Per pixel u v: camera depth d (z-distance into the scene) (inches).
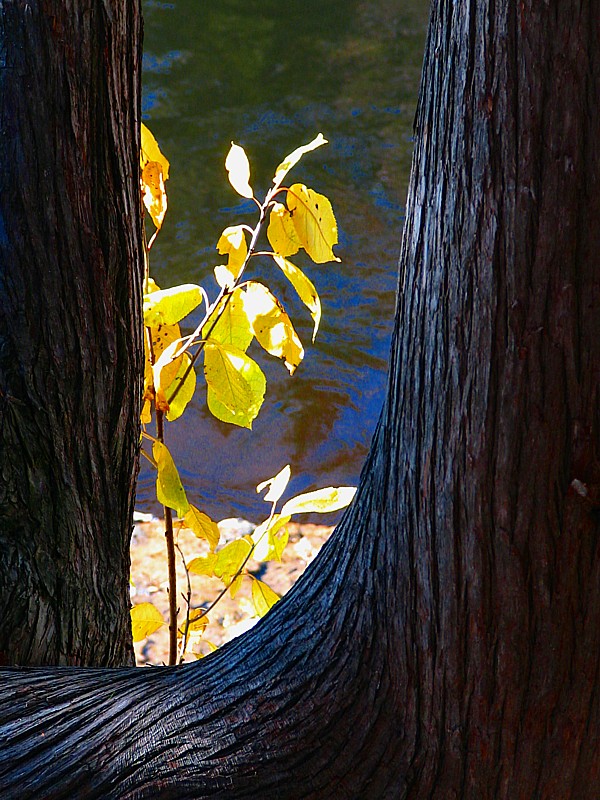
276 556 82.0
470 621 65.6
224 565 82.8
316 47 231.9
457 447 64.7
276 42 233.9
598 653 65.3
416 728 67.1
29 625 75.3
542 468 64.1
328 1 251.8
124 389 76.6
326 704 67.9
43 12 71.3
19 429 74.7
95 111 72.9
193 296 79.1
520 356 63.6
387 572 67.0
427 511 65.7
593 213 62.1
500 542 64.7
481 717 66.3
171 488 78.2
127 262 75.2
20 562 75.3
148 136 79.0
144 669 72.1
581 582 64.7
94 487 77.0
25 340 73.9
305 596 69.6
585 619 64.9
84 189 73.2
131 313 76.0
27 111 71.9
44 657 76.1
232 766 68.0
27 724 69.3
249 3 249.4
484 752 66.6
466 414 64.5
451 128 64.0
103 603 78.7
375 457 68.3
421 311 65.4
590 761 66.6
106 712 69.5
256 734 68.2
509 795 67.0
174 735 68.6
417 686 66.7
